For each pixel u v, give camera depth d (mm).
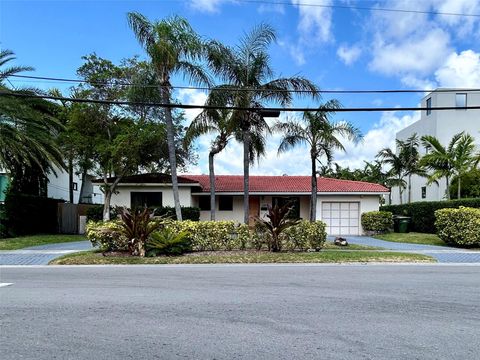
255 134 17641
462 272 10117
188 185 22391
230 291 7523
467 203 19188
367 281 8633
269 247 13750
